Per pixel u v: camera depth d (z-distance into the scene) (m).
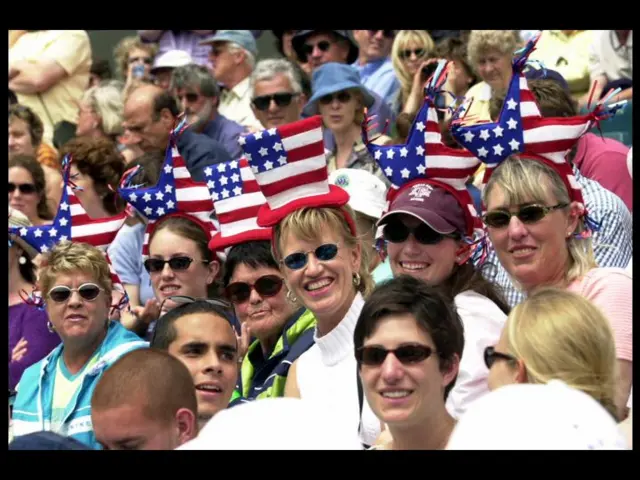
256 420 4.12
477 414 4.11
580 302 5.45
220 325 7.32
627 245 8.27
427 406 5.88
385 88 12.95
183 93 12.66
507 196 6.95
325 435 4.11
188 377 6.10
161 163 10.45
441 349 5.89
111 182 11.25
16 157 11.79
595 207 8.21
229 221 8.59
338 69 11.45
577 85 11.78
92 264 8.48
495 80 11.09
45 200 11.98
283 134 7.39
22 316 9.66
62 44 15.00
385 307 5.90
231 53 13.96
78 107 15.15
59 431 8.27
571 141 7.12
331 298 7.26
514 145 7.21
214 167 8.66
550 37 11.88
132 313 9.46
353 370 7.12
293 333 8.18
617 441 4.10
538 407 4.07
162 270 8.96
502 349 5.57
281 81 12.20
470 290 7.17
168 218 9.04
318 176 7.41
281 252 7.41
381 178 10.91
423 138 7.46
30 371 8.61
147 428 5.89
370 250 7.96
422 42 12.16
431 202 7.32
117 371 5.99
